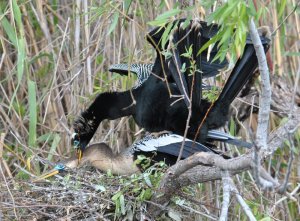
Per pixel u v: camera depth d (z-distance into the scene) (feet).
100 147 29.14
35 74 33.86
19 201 26.89
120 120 32.60
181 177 24.47
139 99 29.04
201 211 29.48
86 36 32.22
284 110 32.09
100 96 30.35
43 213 26.50
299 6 30.94
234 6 20.72
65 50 33.63
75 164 29.43
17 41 29.32
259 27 29.89
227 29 21.34
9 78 32.50
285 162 33.99
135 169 28.32
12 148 33.17
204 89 29.96
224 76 31.40
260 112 21.48
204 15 28.73
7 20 31.32
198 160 22.52
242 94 31.91
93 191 27.07
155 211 26.48
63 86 32.14
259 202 31.24
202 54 28.78
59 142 32.48
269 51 31.50
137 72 30.53
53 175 28.48
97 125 30.66
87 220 26.30
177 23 25.53
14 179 28.14
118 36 33.06
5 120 33.17
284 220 32.01
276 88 32.32
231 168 21.24
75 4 33.06
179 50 26.48
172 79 28.58
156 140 27.81
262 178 20.01
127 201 26.48
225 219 20.72
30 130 29.66
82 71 32.73
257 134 21.50
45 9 34.71
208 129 27.66
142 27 30.04
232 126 31.19
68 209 26.22
